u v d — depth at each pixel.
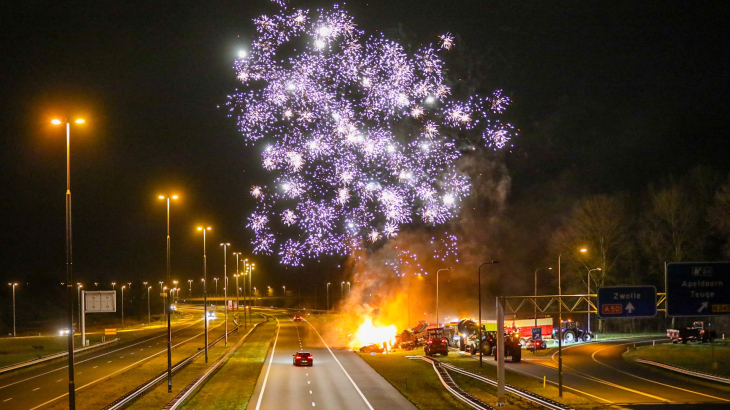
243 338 112.69
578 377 62.66
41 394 51.31
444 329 99.00
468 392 52.69
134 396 46.34
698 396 50.78
